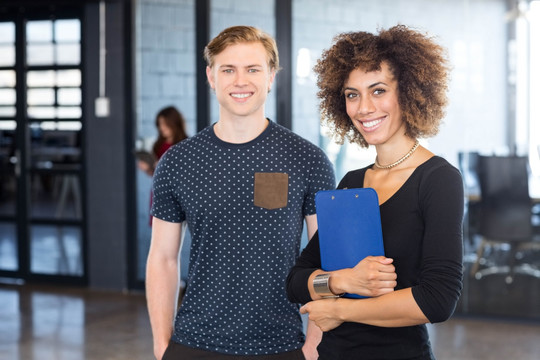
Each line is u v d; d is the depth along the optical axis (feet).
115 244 22.54
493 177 18.20
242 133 7.35
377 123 5.28
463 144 18.33
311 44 19.35
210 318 7.34
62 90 22.89
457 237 4.92
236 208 7.29
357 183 5.66
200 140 7.51
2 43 23.49
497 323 18.40
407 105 5.21
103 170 22.49
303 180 7.41
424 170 5.16
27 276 23.79
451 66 5.49
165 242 7.80
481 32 17.90
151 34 21.56
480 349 16.25
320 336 7.25
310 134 19.31
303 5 19.36
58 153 23.11
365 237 5.17
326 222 5.33
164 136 19.48
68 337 17.44
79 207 22.98
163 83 21.48
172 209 7.70
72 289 22.85
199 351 7.35
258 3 19.84
